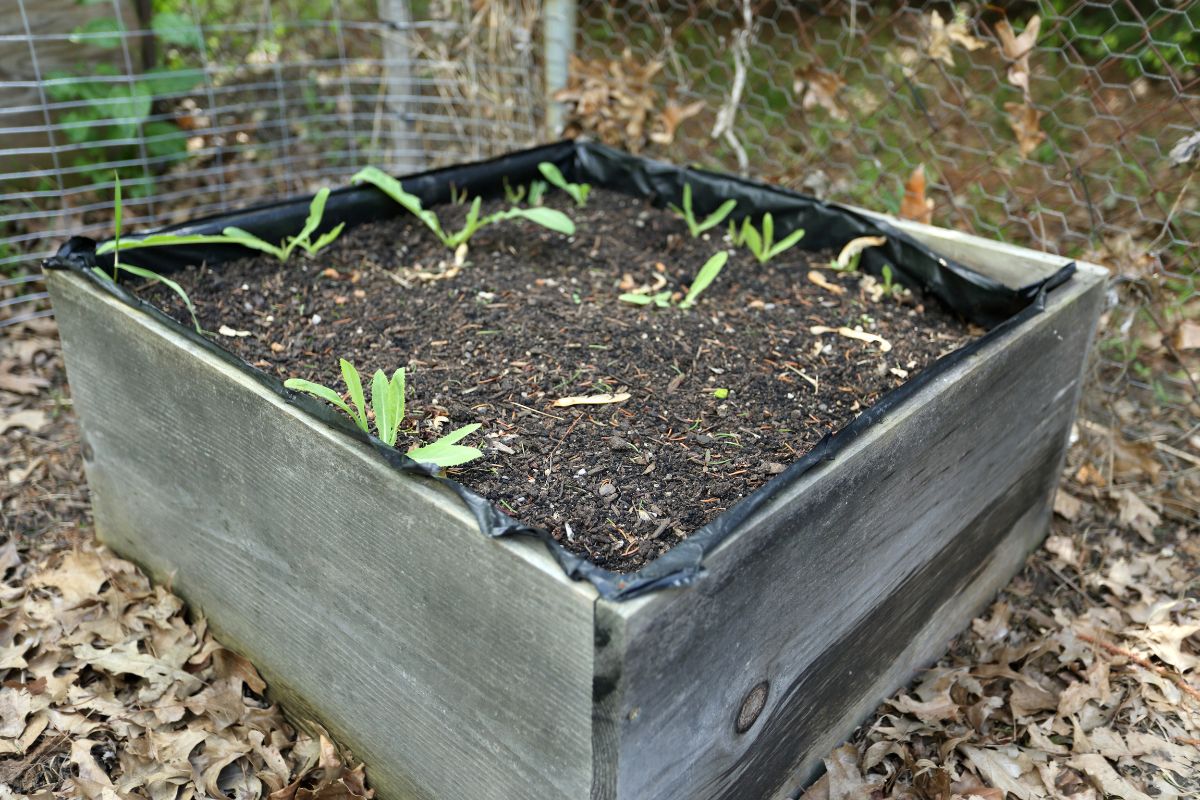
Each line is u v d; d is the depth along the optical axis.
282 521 1.49
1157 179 2.75
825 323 1.91
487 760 1.31
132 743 1.62
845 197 2.86
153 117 3.24
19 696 1.70
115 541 1.98
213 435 1.55
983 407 1.62
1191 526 2.25
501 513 1.17
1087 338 1.92
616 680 1.06
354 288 1.97
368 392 1.58
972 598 1.92
